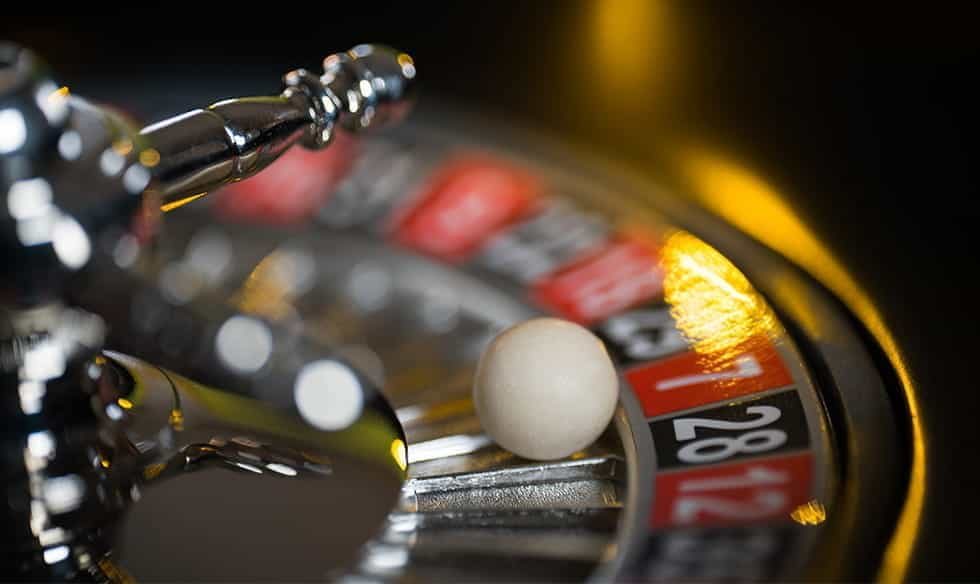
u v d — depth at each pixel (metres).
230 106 0.14
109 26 0.26
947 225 0.18
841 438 0.14
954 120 0.21
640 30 0.25
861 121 0.21
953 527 0.13
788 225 0.19
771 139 0.21
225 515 0.14
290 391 0.17
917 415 0.14
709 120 0.22
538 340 0.14
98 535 0.14
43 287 0.12
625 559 0.13
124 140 0.12
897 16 0.24
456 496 0.15
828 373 0.15
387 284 0.20
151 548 0.14
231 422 0.16
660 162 0.21
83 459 0.14
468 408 0.16
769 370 0.16
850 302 0.17
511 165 0.21
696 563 0.13
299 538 0.14
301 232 0.21
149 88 0.23
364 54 0.16
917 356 0.15
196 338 0.18
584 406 0.14
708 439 0.15
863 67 0.23
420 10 0.26
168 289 0.19
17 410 0.14
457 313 0.19
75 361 0.14
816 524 0.13
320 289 0.20
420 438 0.16
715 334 0.17
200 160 0.13
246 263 0.20
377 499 0.15
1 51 0.12
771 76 0.23
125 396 0.15
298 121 0.15
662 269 0.18
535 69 0.24
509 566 0.13
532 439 0.14
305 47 0.25
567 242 0.20
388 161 0.22
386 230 0.21
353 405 0.17
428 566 0.14
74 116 0.12
